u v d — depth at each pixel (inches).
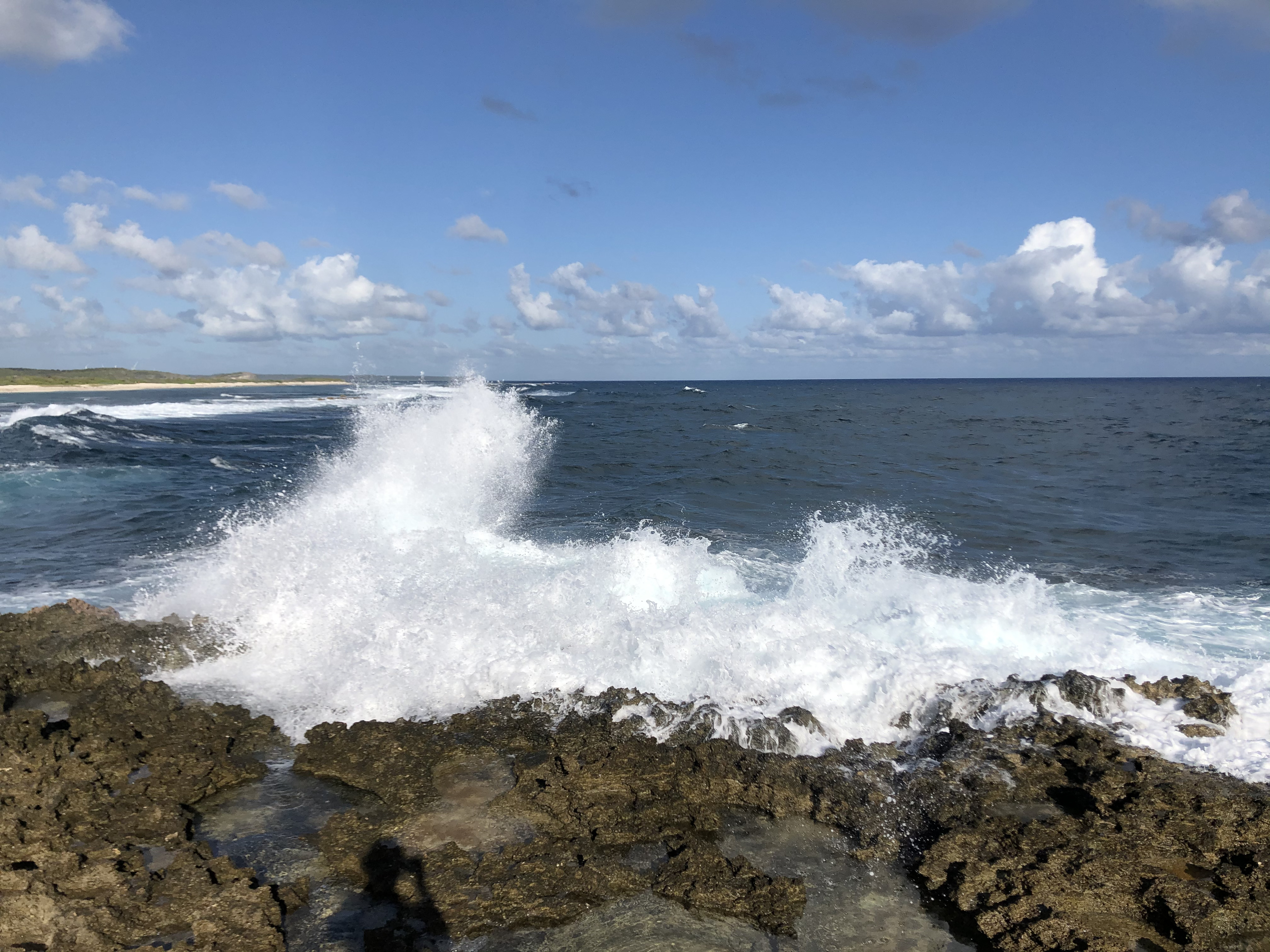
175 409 1927.9
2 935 158.9
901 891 182.1
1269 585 400.5
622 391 4375.0
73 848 185.8
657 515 565.6
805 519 567.2
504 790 217.0
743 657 278.2
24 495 606.9
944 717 249.3
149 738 237.9
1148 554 467.5
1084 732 237.0
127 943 157.6
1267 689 260.1
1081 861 184.7
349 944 161.8
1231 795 205.6
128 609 342.3
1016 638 301.7
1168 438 1237.7
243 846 192.9
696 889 177.6
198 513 546.3
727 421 1695.4
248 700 267.3
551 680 273.0
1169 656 291.3
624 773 220.4
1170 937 166.6
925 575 367.2
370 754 233.1
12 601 354.6
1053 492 700.0
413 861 186.9
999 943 165.5
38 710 258.7
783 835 201.2
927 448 1093.8
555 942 164.2
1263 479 769.6
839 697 260.8
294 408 2107.5
